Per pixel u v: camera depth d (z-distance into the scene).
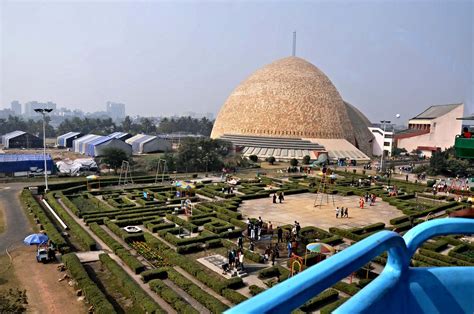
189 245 30.53
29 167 65.25
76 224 34.69
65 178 63.75
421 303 4.52
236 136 113.50
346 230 35.56
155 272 24.33
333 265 3.50
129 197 49.78
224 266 25.75
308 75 123.25
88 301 20.64
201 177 69.31
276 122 114.06
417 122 126.38
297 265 26.38
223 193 52.25
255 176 71.69
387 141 124.12
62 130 189.38
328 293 22.02
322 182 63.06
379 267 27.33
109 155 69.62
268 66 129.25
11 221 36.19
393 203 49.97
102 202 45.38
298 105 115.12
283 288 3.14
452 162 80.06
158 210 42.28
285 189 57.25
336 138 115.06
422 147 120.06
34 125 191.50
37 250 28.23
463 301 4.72
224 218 39.81
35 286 22.59
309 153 102.12
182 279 23.44
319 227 38.50
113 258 27.95
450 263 28.25
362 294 4.12
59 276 24.16
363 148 125.75
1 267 25.28
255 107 117.81
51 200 43.81
